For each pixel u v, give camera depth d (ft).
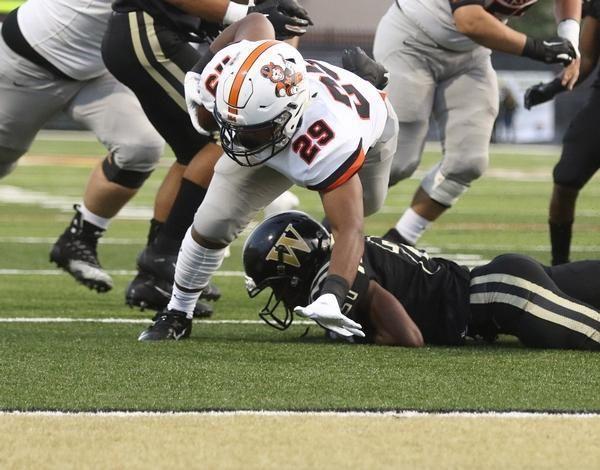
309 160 43.68
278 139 43.47
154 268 59.31
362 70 50.80
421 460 32.19
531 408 38.99
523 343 51.42
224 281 81.82
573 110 274.98
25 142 67.82
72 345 52.60
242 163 45.09
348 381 43.60
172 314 54.29
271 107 42.50
